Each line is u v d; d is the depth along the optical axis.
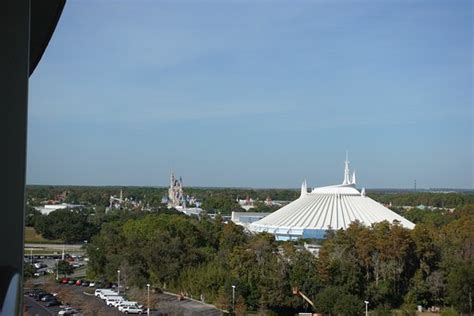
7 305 1.38
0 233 1.75
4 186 1.76
